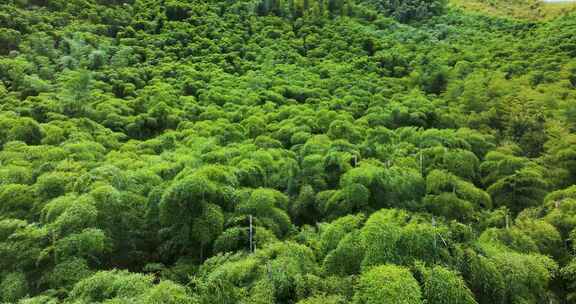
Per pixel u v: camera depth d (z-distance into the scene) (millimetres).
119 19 49844
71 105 27750
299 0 66062
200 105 32875
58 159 17766
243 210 13547
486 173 19828
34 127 22219
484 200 16422
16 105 27234
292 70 42875
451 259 9281
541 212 15281
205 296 8992
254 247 11656
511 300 9289
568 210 14398
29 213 13438
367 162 17891
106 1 54188
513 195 17281
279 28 57750
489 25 63656
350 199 14078
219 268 10094
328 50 50938
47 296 9594
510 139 25188
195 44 47344
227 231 12242
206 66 42562
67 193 13422
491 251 10312
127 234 13078
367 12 66562
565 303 11125
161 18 53156
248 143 22656
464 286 8344
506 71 38469
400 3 72750
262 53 48406
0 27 38688
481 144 22719
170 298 8352
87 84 30234
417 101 31281
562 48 42188
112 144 23078
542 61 38812
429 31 61469
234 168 16344
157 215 13344
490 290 9133
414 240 9250
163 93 32844
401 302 7449
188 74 38969
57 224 11328
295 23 60094
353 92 35594
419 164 18609
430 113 28859
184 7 56625
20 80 31281
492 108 28484
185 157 17781
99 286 9445
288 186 17125
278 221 13914
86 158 18562
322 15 63625
